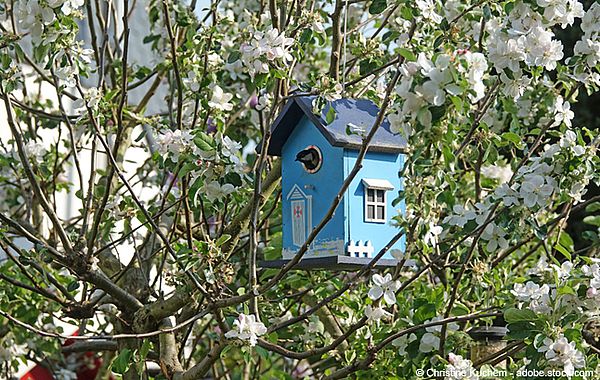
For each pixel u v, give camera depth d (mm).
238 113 4129
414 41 2975
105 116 3451
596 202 3695
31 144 4324
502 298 3160
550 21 2762
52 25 2943
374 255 2982
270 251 3854
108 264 3754
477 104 3197
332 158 3000
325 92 2828
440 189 2816
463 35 3082
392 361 3203
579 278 2795
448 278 3832
